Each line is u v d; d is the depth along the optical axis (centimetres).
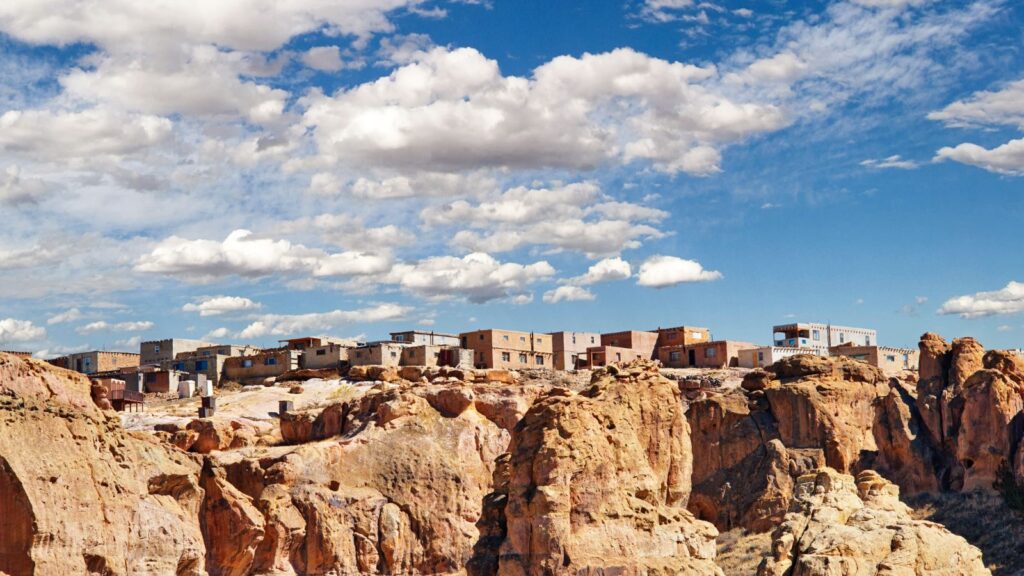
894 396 13312
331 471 13388
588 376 16462
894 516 8281
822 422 13400
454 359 17088
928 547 7938
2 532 8412
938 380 13350
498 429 14338
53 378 9069
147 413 14788
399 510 13438
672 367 17900
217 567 10556
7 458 8444
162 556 9531
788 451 13288
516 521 8619
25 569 8425
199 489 10162
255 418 14675
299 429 14162
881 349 17150
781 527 8456
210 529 10600
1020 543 11294
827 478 8719
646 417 10206
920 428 13188
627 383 10219
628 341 18238
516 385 14762
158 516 9606
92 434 9181
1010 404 12581
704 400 13800
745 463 13388
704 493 13362
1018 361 12838
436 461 13762
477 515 13750
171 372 16650
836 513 8406
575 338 18138
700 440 13662
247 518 10662
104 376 16462
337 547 12938
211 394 16162
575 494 8638
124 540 9225
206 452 13600
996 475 12388
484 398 14462
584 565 8519
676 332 18338
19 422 8650
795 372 13975
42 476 8612
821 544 8000
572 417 8781
